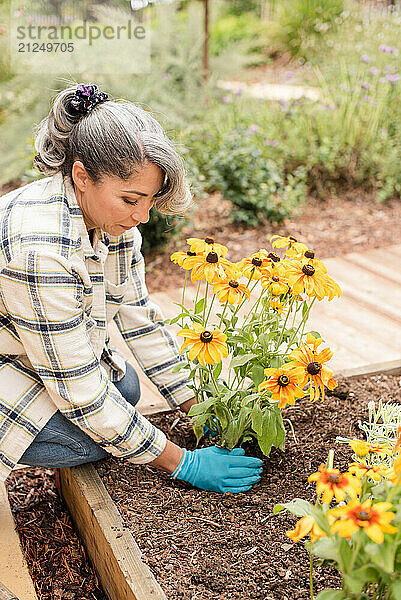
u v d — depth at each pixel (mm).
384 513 1174
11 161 4562
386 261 3812
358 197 4848
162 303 3391
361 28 6453
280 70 8195
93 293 1848
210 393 2066
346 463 2010
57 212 1694
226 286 1878
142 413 2266
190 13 5996
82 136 1619
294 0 8688
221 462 1892
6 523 1955
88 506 1831
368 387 2416
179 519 1792
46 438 1886
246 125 5066
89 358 1769
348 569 1250
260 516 1811
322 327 3047
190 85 5418
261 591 1572
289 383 1707
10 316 1729
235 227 4344
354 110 5098
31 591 1733
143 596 1516
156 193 1717
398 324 3096
